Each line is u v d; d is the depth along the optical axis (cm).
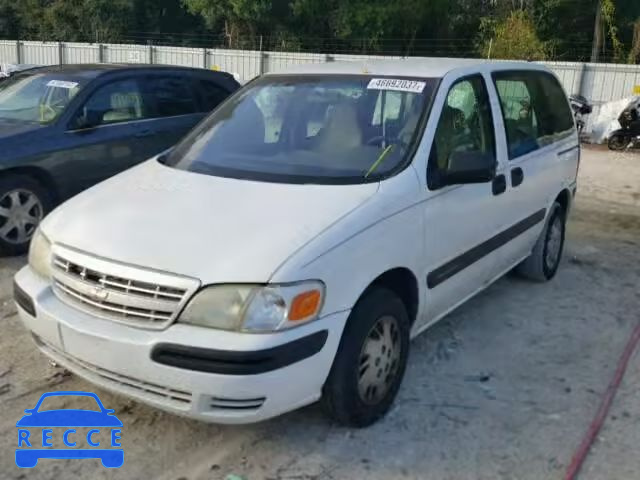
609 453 345
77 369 330
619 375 425
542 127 550
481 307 530
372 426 361
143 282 305
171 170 408
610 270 635
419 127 395
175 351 296
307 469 326
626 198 1001
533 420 372
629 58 2517
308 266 306
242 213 338
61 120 643
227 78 812
